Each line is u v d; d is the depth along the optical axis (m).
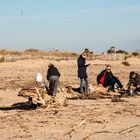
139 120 16.67
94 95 24.06
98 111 18.72
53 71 21.14
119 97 24.33
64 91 24.27
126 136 13.89
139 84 25.02
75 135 14.01
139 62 64.06
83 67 24.91
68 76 39.44
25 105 20.55
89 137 13.70
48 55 77.00
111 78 26.34
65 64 56.22
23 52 81.19
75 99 23.19
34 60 56.38
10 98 23.23
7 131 14.64
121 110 19.03
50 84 21.03
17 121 16.45
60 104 19.94
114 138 13.59
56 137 13.71
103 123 15.98
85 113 18.16
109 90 26.33
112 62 60.09
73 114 17.91
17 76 39.16
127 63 59.00
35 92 19.84
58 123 15.96
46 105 19.72
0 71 44.69
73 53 80.69
